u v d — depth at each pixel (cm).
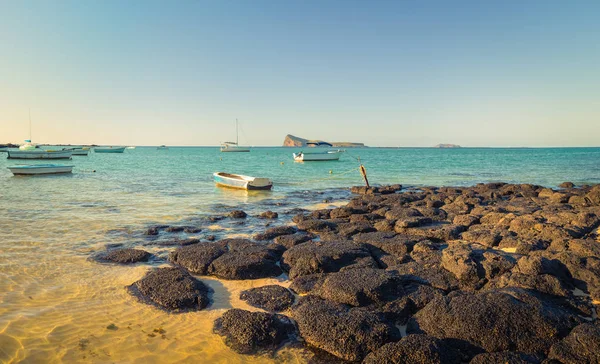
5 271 1055
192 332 762
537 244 1175
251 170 5397
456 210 1873
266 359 686
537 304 740
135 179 3831
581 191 2684
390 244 1236
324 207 2286
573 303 820
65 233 1508
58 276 1034
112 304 868
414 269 1016
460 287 924
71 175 4253
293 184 3666
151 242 1395
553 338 684
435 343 658
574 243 1113
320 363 679
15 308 827
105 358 666
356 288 845
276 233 1482
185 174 4519
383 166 6456
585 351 632
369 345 696
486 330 696
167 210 2080
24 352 667
